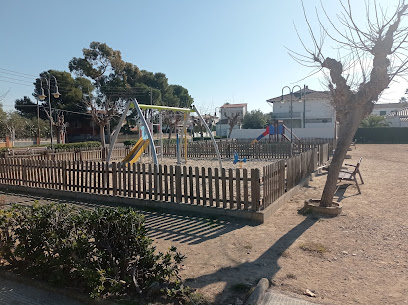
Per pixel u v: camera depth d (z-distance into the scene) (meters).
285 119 59.78
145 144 16.98
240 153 23.05
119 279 3.83
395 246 5.24
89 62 52.56
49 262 4.11
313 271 4.42
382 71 6.52
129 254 3.95
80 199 9.33
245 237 5.84
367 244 5.36
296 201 8.45
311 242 5.49
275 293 3.83
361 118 7.01
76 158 20.80
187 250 5.30
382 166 15.88
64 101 53.56
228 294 3.80
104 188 9.09
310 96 57.91
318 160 14.33
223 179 7.23
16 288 4.13
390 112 61.38
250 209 7.05
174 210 7.78
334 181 7.22
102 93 54.91
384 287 3.94
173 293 3.63
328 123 56.94
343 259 4.79
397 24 6.26
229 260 4.85
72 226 4.15
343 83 7.02
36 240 4.20
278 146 21.98
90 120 58.72
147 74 62.31
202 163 19.39
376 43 6.49
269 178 7.46
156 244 5.61
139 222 4.08
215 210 7.30
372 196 8.88
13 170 11.20
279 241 5.59
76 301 3.80
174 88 73.69
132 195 8.80
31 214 4.35
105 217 4.01
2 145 46.19
